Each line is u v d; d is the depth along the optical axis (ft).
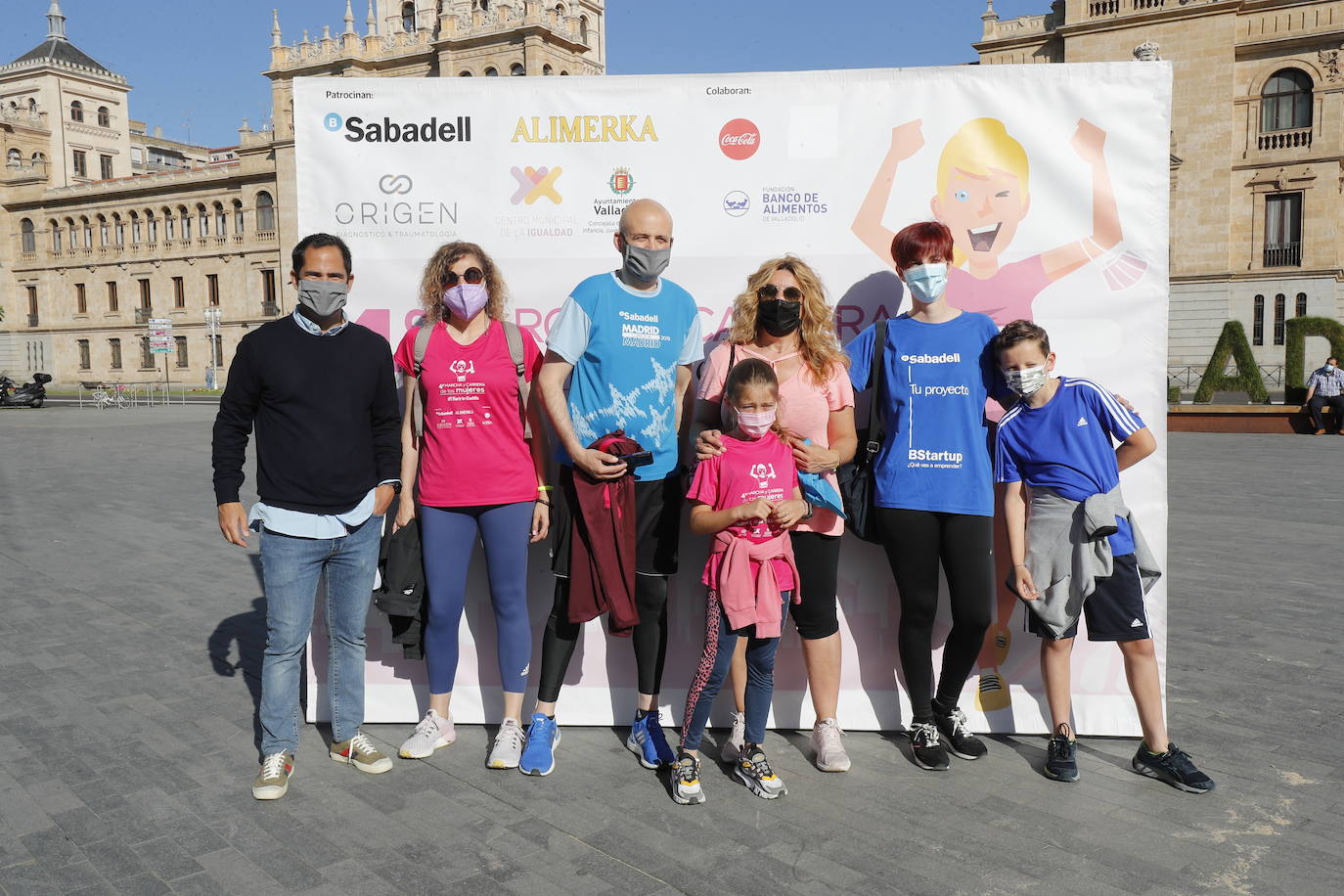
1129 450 10.89
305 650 14.66
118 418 95.40
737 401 10.35
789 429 11.02
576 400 11.21
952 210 12.37
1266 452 50.49
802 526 10.96
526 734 12.38
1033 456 10.90
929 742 11.42
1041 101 12.23
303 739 12.49
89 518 30.94
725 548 10.52
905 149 12.37
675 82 12.48
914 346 11.21
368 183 12.75
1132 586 10.76
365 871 8.99
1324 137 106.32
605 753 11.93
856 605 12.63
